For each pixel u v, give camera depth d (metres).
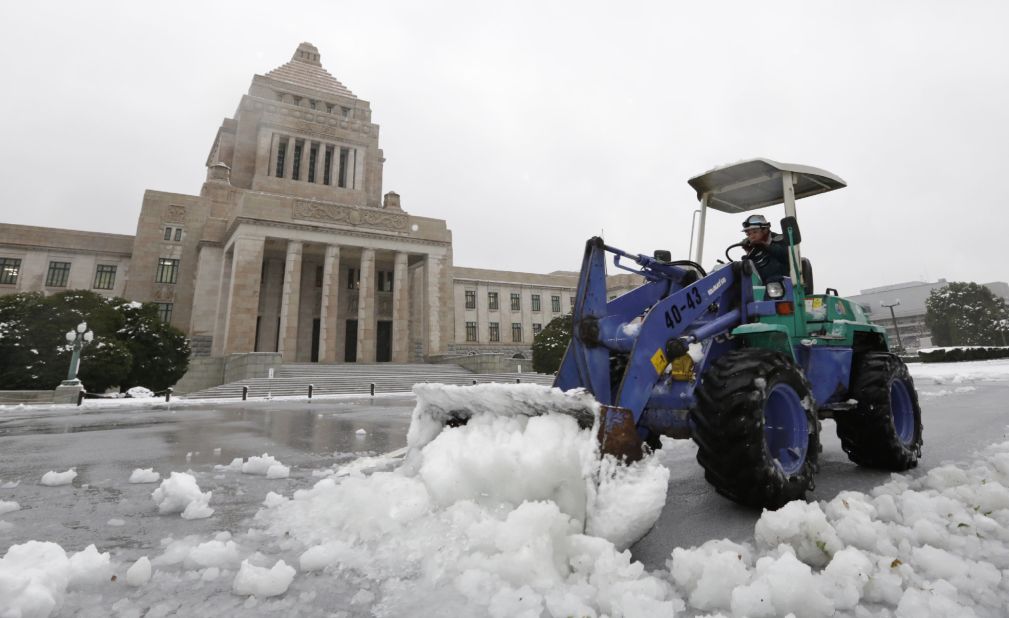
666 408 3.59
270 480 4.71
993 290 111.25
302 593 2.11
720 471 2.90
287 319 36.53
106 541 2.91
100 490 4.39
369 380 29.11
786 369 3.08
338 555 2.47
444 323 44.19
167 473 5.20
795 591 1.76
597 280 3.42
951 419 7.41
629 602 1.74
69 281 41.94
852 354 4.45
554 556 2.20
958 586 1.96
